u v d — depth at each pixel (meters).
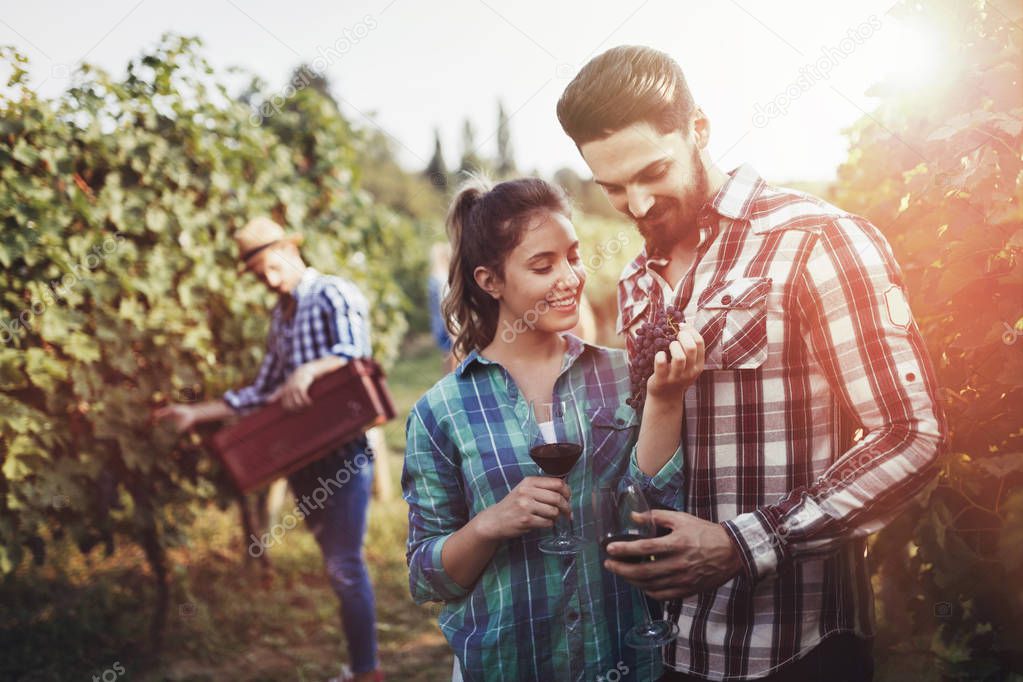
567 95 1.54
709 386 1.53
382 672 3.42
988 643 1.79
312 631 4.05
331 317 3.33
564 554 1.48
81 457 3.48
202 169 4.04
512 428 1.61
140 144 3.71
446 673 3.54
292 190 4.84
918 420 1.36
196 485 4.02
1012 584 1.70
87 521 3.61
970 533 1.77
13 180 3.17
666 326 1.49
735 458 1.52
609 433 1.63
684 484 1.57
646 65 1.49
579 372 1.67
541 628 1.55
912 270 2.03
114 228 3.65
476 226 1.64
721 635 1.54
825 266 1.44
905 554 2.07
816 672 1.51
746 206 1.53
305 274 3.39
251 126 4.46
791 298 1.47
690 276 1.59
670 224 1.59
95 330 3.53
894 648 2.01
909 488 1.37
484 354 1.72
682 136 1.53
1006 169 1.65
